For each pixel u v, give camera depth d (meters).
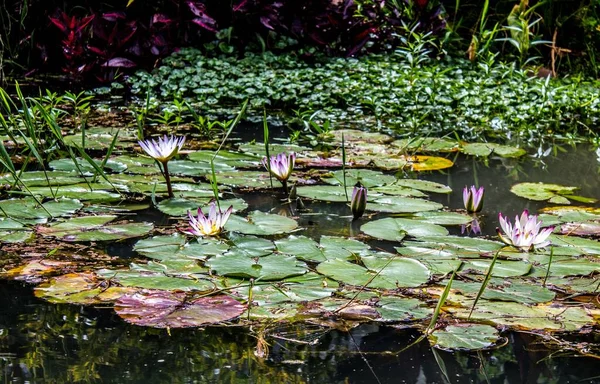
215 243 2.51
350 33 6.25
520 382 1.70
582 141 4.59
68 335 1.85
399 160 3.86
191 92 5.41
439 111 5.12
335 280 2.24
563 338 1.95
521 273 2.33
